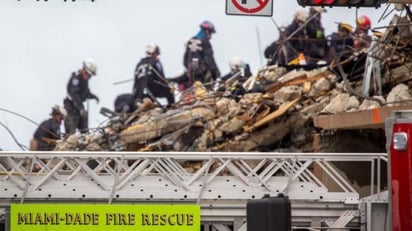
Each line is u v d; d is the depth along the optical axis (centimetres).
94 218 5356
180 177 5516
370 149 7400
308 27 8494
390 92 6975
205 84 8531
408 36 7144
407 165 5012
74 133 8700
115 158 5500
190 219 5362
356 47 8100
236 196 5459
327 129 7300
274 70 8094
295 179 5506
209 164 5481
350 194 5494
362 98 7131
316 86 7662
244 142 7744
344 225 5434
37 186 5444
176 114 8050
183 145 7981
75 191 5438
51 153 5447
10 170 5462
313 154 5503
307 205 5481
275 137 7719
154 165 5494
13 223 5353
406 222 5019
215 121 7875
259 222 3716
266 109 7712
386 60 7188
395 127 5062
